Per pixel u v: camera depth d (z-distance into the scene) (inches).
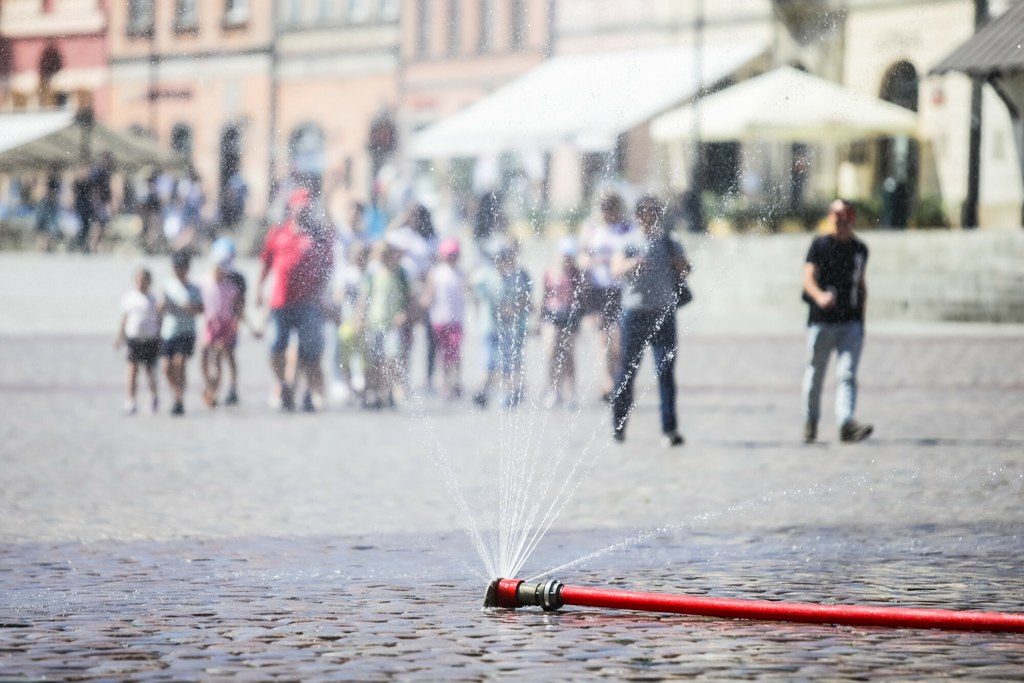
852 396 1310.3
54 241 4227.4
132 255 4136.3
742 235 2942.9
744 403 1616.6
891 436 1339.8
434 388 1776.6
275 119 5324.8
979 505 994.7
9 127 4168.3
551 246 3248.0
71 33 5679.1
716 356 2086.6
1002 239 2444.6
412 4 5012.3
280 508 989.8
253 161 5349.4
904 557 818.8
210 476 1132.5
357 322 1643.7
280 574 768.3
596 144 3462.1
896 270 2524.6
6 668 570.9
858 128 3024.1
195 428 1443.2
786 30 3676.2
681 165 3339.1
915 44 3464.6
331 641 617.0
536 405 1657.2
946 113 3348.9
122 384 1818.4
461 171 4089.6
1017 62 2400.3
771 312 2677.2
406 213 1788.9
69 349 2194.9
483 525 924.6
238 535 887.7
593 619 658.2
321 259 1620.3
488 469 1180.5
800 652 595.2
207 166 5428.2
